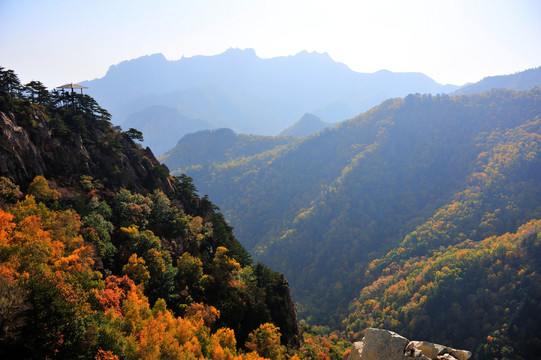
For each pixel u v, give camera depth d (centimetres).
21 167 6053
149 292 6119
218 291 7569
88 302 4062
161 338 4391
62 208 6019
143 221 7456
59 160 7062
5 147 5809
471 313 16662
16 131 6147
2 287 2850
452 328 16550
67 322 3209
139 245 6656
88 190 7156
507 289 16750
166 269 6694
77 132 7881
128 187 8306
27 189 5959
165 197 8594
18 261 3678
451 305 17350
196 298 7019
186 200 10075
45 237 4553
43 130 6906
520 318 15462
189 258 7350
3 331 2738
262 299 8106
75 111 8544
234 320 7294
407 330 17162
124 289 5206
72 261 4416
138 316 4591
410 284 19788
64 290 3372
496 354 14738
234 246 9875
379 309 19375
